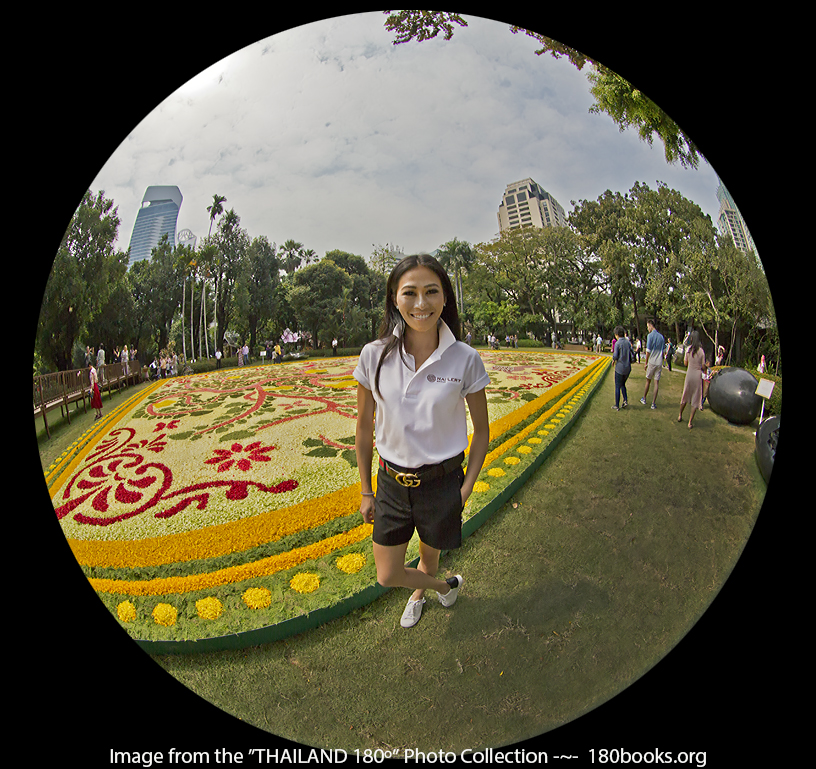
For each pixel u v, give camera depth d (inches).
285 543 112.0
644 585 108.6
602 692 102.4
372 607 105.0
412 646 99.6
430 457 91.5
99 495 122.3
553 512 115.2
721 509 120.3
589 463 122.4
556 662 99.0
